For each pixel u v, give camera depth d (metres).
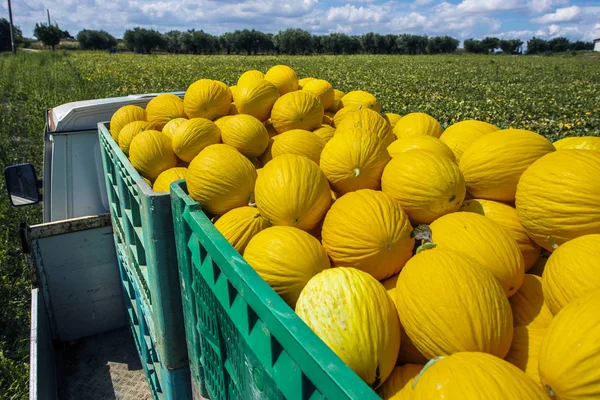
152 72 34.34
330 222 2.28
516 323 2.02
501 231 2.12
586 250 1.84
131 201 3.34
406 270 1.87
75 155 4.85
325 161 2.76
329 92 4.46
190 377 3.17
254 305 1.66
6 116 16.42
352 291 1.72
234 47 91.19
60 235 4.58
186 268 2.60
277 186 2.44
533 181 2.20
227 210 2.82
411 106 19.69
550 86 32.53
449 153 3.00
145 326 3.81
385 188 2.56
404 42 100.81
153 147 3.59
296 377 1.46
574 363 1.38
